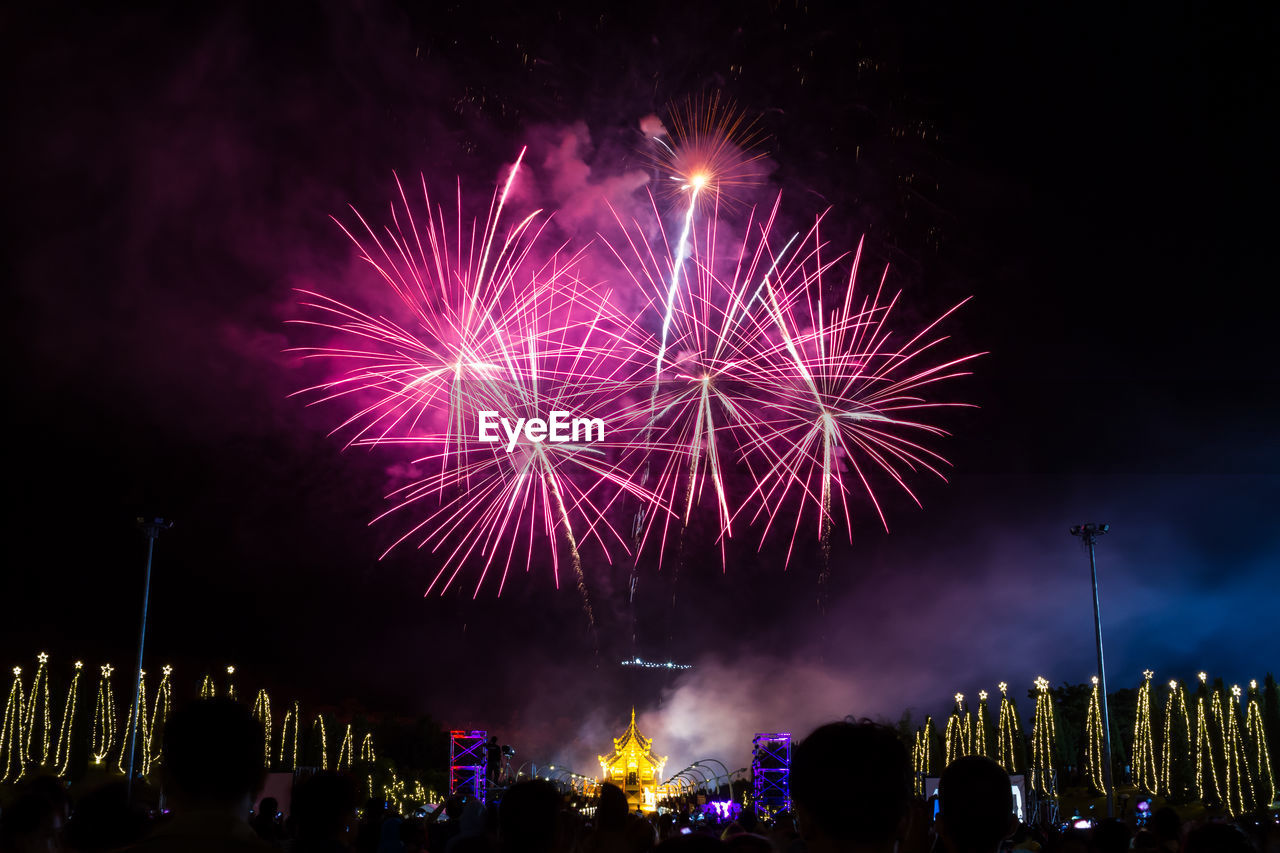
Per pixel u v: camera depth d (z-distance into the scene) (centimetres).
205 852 490
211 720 524
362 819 1430
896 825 415
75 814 859
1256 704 5578
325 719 6366
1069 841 1291
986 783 533
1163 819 1312
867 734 430
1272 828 1060
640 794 5516
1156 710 5978
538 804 716
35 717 5003
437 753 7212
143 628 3909
